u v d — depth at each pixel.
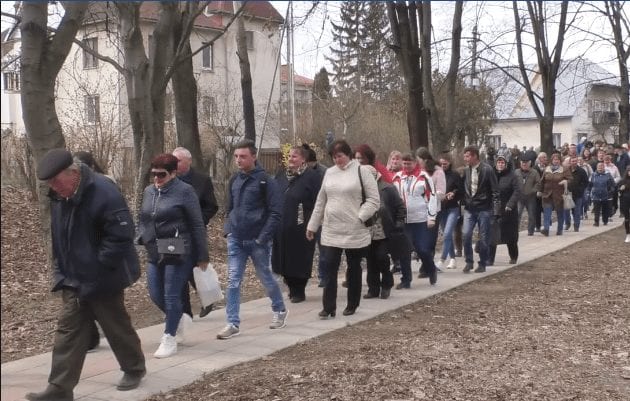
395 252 9.02
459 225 12.71
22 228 14.20
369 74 33.22
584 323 7.49
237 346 6.76
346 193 7.55
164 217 6.19
